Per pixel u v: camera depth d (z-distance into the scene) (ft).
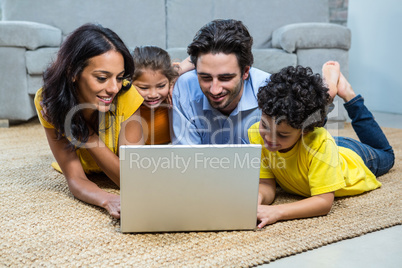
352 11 11.14
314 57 8.39
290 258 3.24
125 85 4.43
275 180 4.66
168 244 3.41
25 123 8.98
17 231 3.62
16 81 8.25
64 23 9.31
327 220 3.91
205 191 3.51
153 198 3.49
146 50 5.06
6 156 6.21
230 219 3.62
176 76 5.20
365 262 3.18
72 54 3.76
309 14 9.71
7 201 4.35
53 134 4.39
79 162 4.58
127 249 3.31
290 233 3.62
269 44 9.67
